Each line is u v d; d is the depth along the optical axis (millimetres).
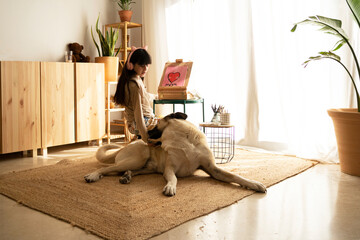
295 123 3652
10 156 3566
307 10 3482
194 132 2598
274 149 3881
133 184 2445
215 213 1920
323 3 3338
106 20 4992
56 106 3742
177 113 2736
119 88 2732
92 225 1726
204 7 4387
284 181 2596
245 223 1782
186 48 4602
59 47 4395
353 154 2725
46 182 2496
